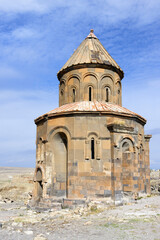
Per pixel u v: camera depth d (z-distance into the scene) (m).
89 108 19.45
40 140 21.12
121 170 18.36
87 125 18.55
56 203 18.00
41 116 20.56
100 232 10.42
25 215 16.36
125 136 19.03
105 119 18.75
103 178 17.83
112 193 17.58
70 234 10.46
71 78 22.97
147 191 22.91
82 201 17.23
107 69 22.77
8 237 10.42
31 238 10.23
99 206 16.27
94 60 22.27
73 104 21.42
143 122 21.94
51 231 11.16
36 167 20.73
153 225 11.02
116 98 23.25
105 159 18.17
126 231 10.33
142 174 20.84
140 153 20.92
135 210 14.46
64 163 19.70
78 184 17.70
